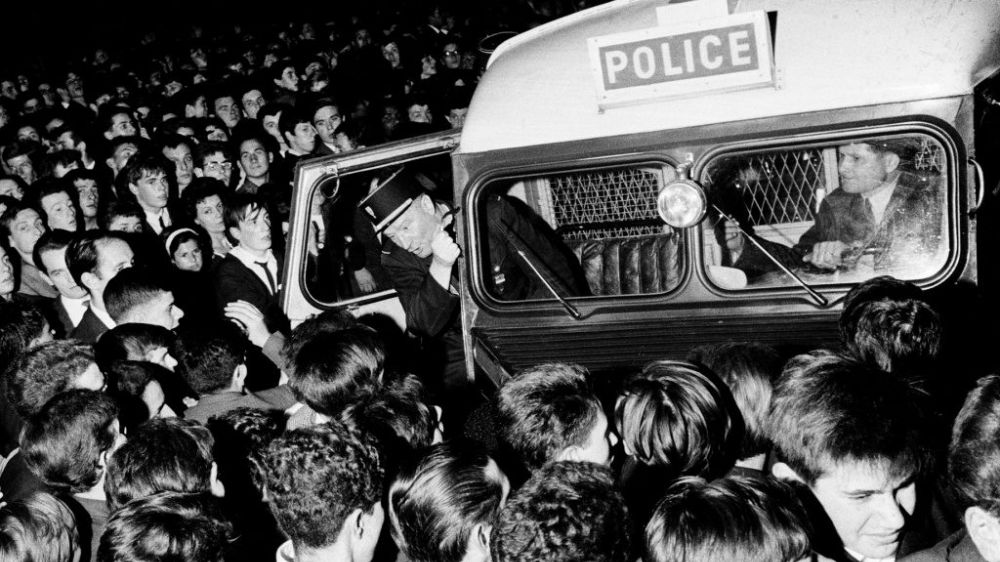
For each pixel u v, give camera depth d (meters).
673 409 2.66
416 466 2.62
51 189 6.75
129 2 19.11
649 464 2.75
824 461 2.27
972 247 3.49
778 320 3.73
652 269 4.18
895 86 3.45
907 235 3.62
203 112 10.59
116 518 2.51
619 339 3.93
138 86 12.82
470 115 4.10
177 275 6.00
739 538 1.97
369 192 4.57
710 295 3.83
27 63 17.17
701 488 2.12
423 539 2.51
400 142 4.49
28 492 3.62
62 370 3.65
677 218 3.70
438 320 4.32
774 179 3.74
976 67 3.39
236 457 3.50
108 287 4.73
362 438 2.72
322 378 3.43
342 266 4.96
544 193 4.30
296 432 2.69
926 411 2.59
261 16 18.09
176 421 3.06
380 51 10.97
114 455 2.97
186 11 18.70
